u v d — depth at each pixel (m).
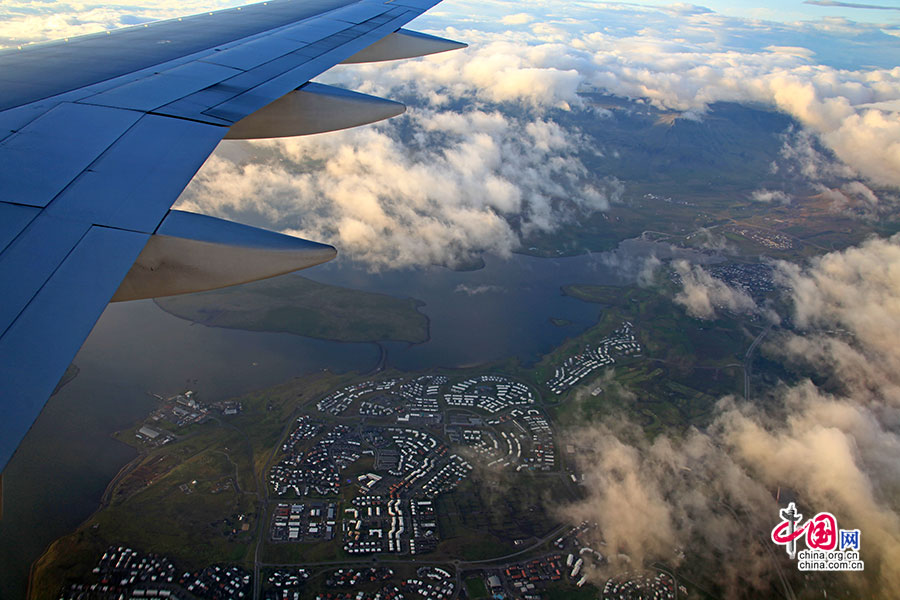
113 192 6.63
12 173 6.63
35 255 5.38
